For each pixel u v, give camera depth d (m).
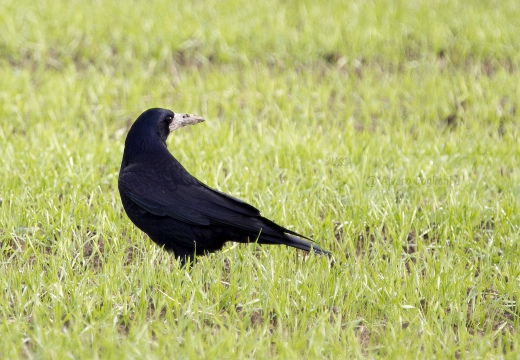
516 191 13.28
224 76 19.20
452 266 10.63
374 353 8.85
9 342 8.44
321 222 12.04
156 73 20.03
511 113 18.05
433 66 20.70
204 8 24.14
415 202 12.72
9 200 12.41
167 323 9.09
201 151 14.67
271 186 13.28
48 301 9.66
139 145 11.06
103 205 12.21
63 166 13.73
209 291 9.95
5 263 10.69
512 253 11.35
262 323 9.53
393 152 14.94
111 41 21.48
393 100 18.14
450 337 9.09
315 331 8.91
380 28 22.58
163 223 10.60
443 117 17.72
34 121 16.50
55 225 11.60
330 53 21.34
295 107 17.73
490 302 10.16
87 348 8.54
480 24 23.16
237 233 10.42
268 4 24.67
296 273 10.36
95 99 17.88
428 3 25.30
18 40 20.97
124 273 10.07
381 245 11.59
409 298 9.90
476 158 14.73
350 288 9.95
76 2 24.27
